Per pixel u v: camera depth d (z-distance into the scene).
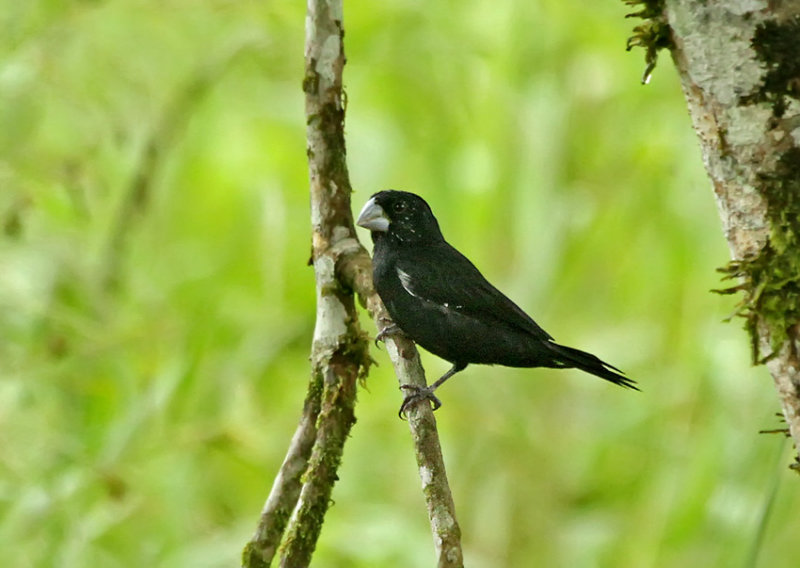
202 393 10.47
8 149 10.40
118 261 11.23
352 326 7.20
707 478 9.66
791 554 10.02
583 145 11.40
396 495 11.64
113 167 11.20
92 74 10.87
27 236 10.62
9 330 10.16
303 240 11.55
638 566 10.52
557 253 11.28
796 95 4.96
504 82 11.11
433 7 11.13
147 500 9.84
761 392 9.88
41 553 9.27
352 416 7.01
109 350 10.40
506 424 11.83
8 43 10.66
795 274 5.04
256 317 11.06
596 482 12.34
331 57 7.33
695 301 10.84
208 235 11.75
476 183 11.29
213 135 11.56
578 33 10.87
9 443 9.56
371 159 11.48
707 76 5.11
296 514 6.73
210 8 11.07
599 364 8.06
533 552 12.31
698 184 10.70
